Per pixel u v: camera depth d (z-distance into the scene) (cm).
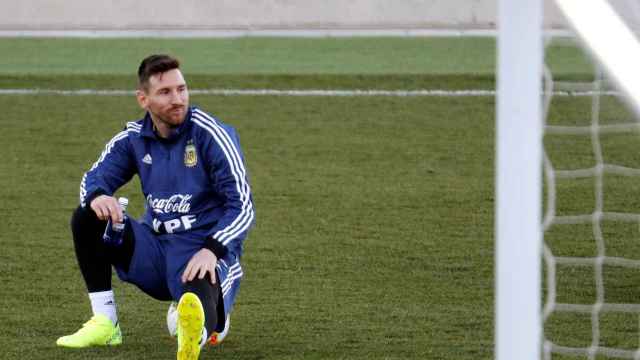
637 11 923
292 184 2645
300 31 5150
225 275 1416
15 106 3572
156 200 1466
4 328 1623
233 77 4025
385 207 2423
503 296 791
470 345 1535
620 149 2964
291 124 3334
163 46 4797
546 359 1315
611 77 795
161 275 1472
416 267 1962
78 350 1515
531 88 773
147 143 1465
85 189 1455
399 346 1534
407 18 5197
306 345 1541
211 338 1442
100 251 1502
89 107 3566
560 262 1959
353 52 4628
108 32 5153
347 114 3469
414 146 3056
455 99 3678
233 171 1427
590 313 1666
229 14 5188
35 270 1952
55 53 4622
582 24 802
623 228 2219
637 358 1445
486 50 4653
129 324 1647
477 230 2228
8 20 5172
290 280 1881
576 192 2530
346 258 2025
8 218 2339
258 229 2238
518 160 779
